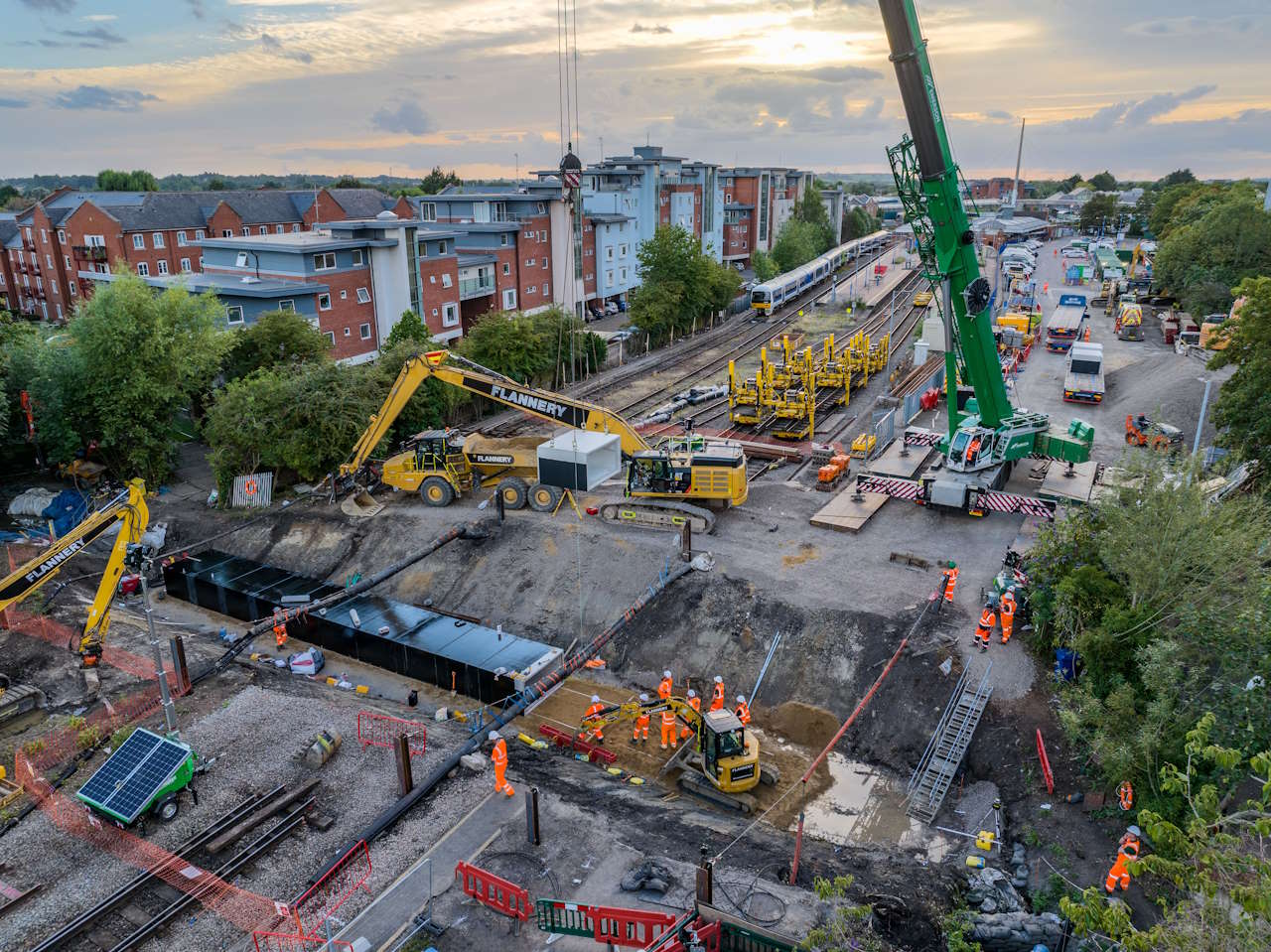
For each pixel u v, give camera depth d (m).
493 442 38.66
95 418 40.62
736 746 21.70
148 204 82.56
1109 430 46.81
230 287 50.16
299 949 16.30
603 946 16.23
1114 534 23.27
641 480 34.38
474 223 71.19
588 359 63.31
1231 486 31.09
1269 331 33.97
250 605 31.78
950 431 34.78
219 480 39.88
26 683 26.75
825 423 49.84
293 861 18.86
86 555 36.22
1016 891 18.23
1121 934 11.03
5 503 39.84
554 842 19.17
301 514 37.62
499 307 70.81
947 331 32.59
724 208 118.00
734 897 17.27
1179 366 54.94
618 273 87.25
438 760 22.45
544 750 24.08
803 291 100.81
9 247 85.69
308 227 96.12
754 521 34.72
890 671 25.11
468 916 16.97
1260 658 18.25
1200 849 11.26
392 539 35.16
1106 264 102.12
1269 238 69.38
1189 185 127.62
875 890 17.72
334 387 39.78
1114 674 21.09
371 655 29.17
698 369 65.88
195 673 27.36
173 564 34.12
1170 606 21.31
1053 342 64.88
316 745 22.47
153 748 20.77
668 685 24.33
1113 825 19.55
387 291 58.12
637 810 20.66
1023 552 30.66
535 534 33.75
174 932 16.98
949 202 29.55
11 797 21.17
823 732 24.61
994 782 21.67
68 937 16.88
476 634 28.91
